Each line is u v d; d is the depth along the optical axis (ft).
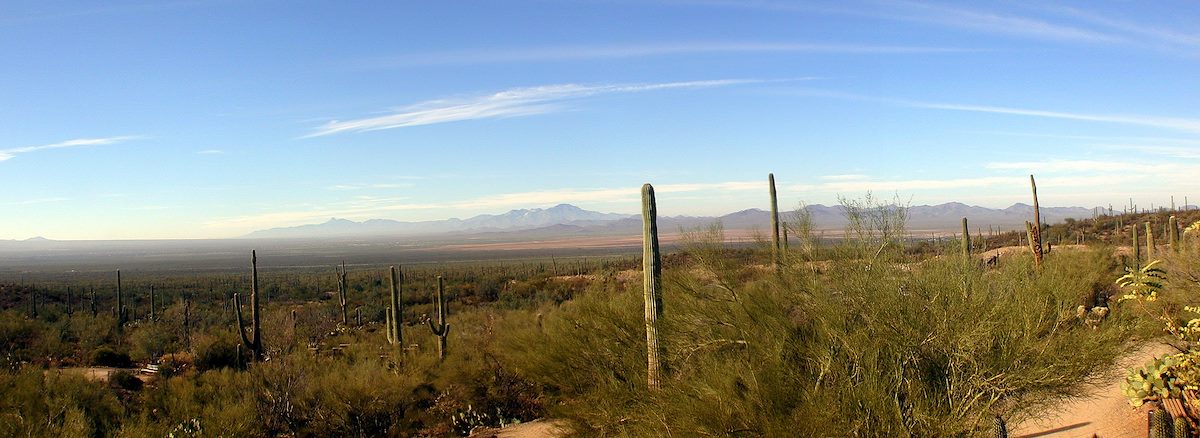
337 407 49.49
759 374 27.48
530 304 137.90
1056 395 25.95
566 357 45.57
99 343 107.14
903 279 29.96
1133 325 24.97
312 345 96.27
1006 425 26.66
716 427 26.53
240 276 369.71
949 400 26.37
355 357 70.69
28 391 43.88
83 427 40.55
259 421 48.65
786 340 29.45
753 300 32.81
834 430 25.26
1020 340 26.20
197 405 50.11
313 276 353.51
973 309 26.94
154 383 63.16
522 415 52.60
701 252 37.78
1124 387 20.81
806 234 35.19
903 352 26.96
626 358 41.04
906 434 24.93
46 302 194.49
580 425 38.27
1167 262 43.29
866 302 28.60
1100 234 180.55
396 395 51.39
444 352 68.18
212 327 113.09
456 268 376.68
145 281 330.75
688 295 36.45
